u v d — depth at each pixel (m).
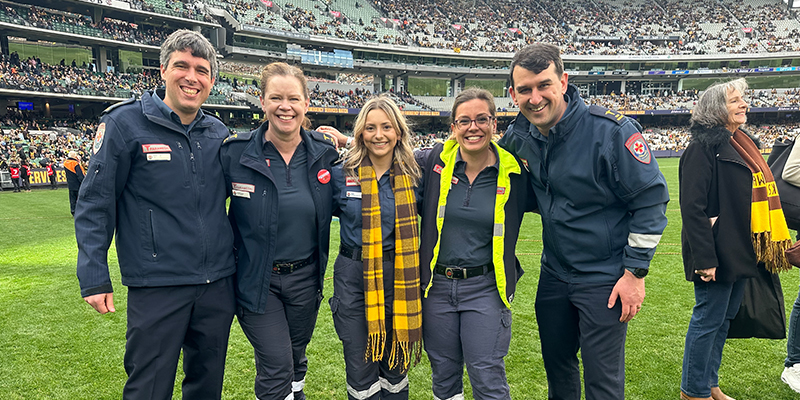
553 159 2.21
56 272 5.94
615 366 2.19
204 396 2.32
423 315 2.38
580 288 2.26
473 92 2.17
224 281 2.31
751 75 44.50
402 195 2.37
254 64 35.47
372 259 2.34
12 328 4.08
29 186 17.45
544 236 2.42
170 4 30.41
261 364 2.36
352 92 38.75
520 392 3.03
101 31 27.09
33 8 25.22
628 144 2.07
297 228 2.37
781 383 3.05
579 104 2.18
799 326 2.91
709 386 2.72
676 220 9.79
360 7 43.88
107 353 3.59
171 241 2.13
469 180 2.30
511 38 46.59
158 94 2.24
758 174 2.45
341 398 2.98
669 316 4.30
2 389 3.05
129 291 2.16
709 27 48.31
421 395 3.04
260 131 2.35
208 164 2.26
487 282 2.28
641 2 53.19
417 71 41.47
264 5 36.88
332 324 4.25
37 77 24.30
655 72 44.69
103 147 2.05
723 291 2.54
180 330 2.18
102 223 2.05
